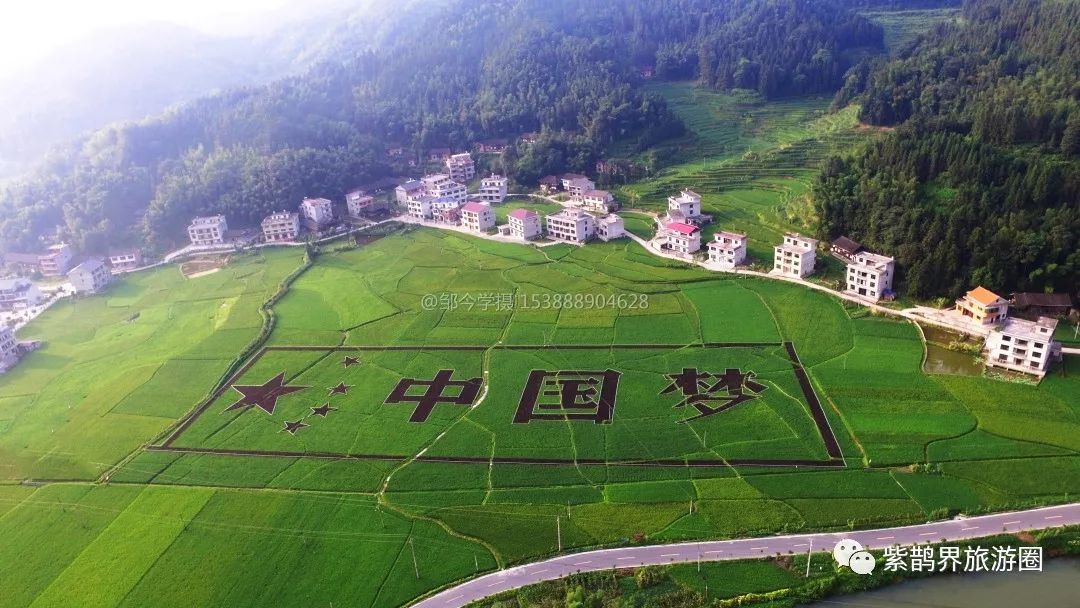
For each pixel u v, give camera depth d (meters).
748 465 107.19
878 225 165.75
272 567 95.44
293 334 165.62
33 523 108.00
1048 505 93.44
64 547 102.50
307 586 91.81
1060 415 111.06
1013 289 143.75
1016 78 196.50
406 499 106.44
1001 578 83.75
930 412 115.06
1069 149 159.00
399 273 198.00
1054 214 143.88
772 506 98.06
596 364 140.25
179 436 128.12
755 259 180.38
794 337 142.88
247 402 137.50
